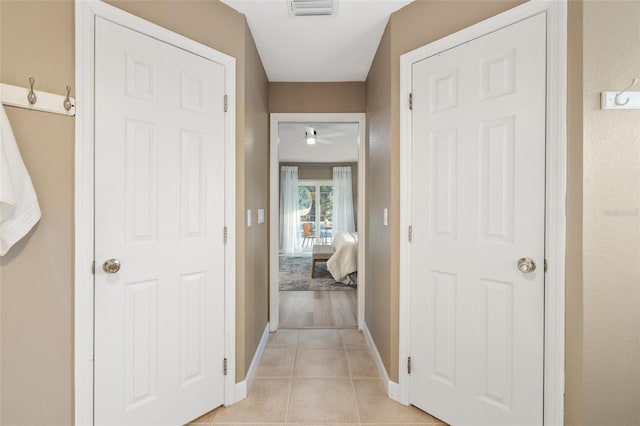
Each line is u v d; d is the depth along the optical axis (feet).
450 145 4.97
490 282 4.57
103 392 4.16
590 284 3.79
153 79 4.56
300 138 16.84
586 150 3.76
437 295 5.16
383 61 6.46
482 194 4.63
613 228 3.80
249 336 6.27
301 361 7.22
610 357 3.83
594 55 3.75
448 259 5.00
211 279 5.30
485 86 4.58
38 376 3.68
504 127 4.41
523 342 4.27
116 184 4.22
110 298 4.20
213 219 5.32
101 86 4.08
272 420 5.16
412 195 5.47
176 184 4.83
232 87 5.58
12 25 3.44
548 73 4.03
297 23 6.09
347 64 7.93
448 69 4.97
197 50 5.05
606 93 3.73
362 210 9.05
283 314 10.48
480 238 4.66
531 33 4.15
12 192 3.18
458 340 4.91
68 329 3.89
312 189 25.11
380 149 6.77
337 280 14.70
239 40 5.73
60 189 3.80
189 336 5.03
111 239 4.19
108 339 4.19
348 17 5.87
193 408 5.08
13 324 3.51
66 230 3.85
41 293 3.68
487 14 4.58
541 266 4.12
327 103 9.01
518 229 4.29
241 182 5.81
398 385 5.66
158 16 4.64
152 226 4.58
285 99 8.97
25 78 3.53
